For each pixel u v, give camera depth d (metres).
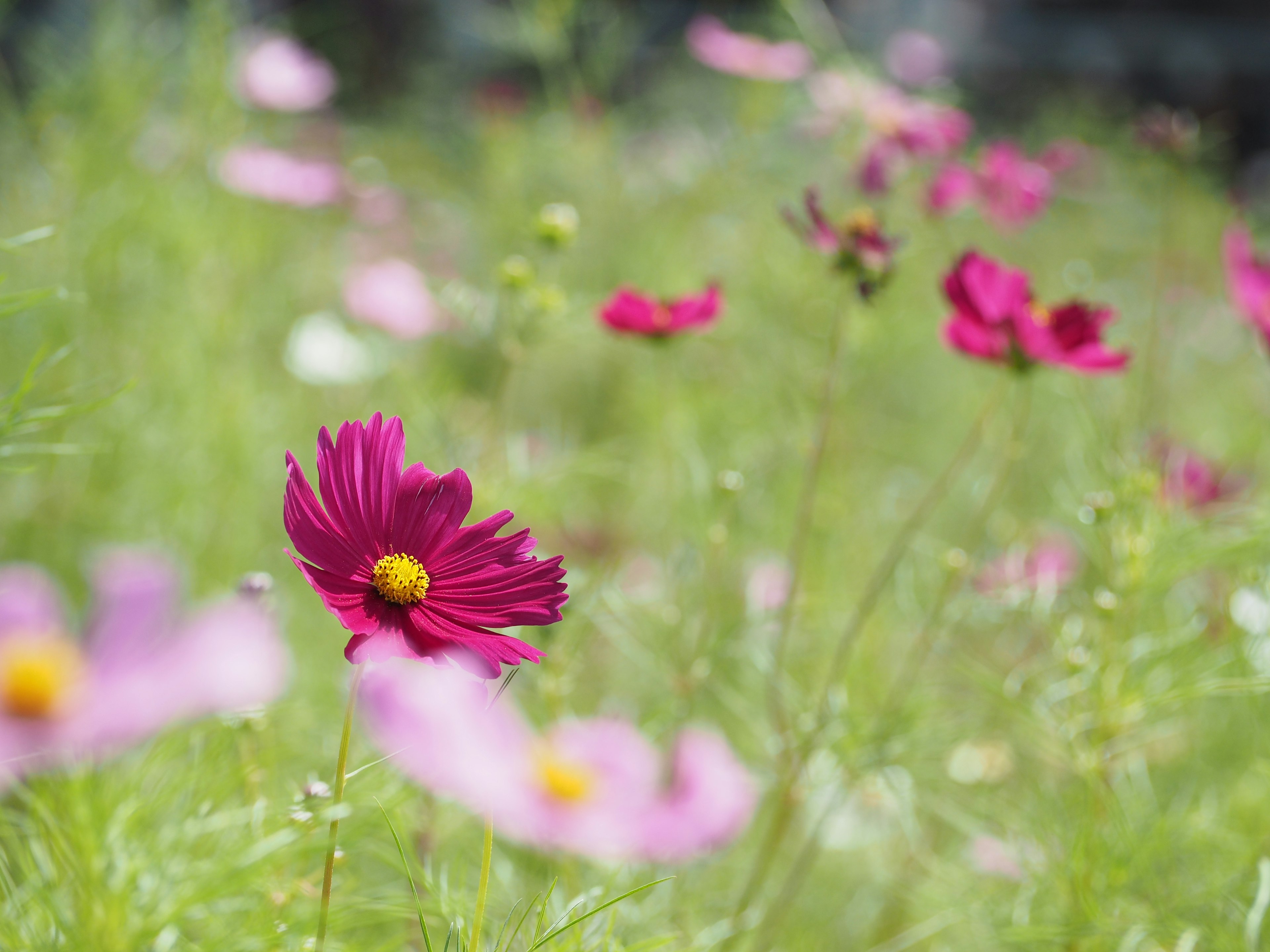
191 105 2.21
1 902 1.55
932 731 1.80
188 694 0.84
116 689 0.88
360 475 1.43
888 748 1.77
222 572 1.99
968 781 1.84
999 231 2.39
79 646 0.97
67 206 2.06
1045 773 1.86
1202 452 2.07
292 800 1.55
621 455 2.18
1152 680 1.76
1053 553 1.94
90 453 1.90
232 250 2.18
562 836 1.44
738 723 1.94
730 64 2.46
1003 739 1.88
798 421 2.07
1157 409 2.16
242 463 2.05
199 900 1.43
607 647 1.98
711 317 1.84
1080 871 1.70
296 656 1.86
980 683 1.77
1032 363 1.77
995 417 2.19
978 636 1.96
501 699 1.55
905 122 2.27
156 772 1.57
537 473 1.91
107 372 2.03
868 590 1.91
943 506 2.18
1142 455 1.83
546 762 1.53
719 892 1.82
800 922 1.83
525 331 1.92
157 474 2.02
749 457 2.07
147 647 0.94
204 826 1.54
